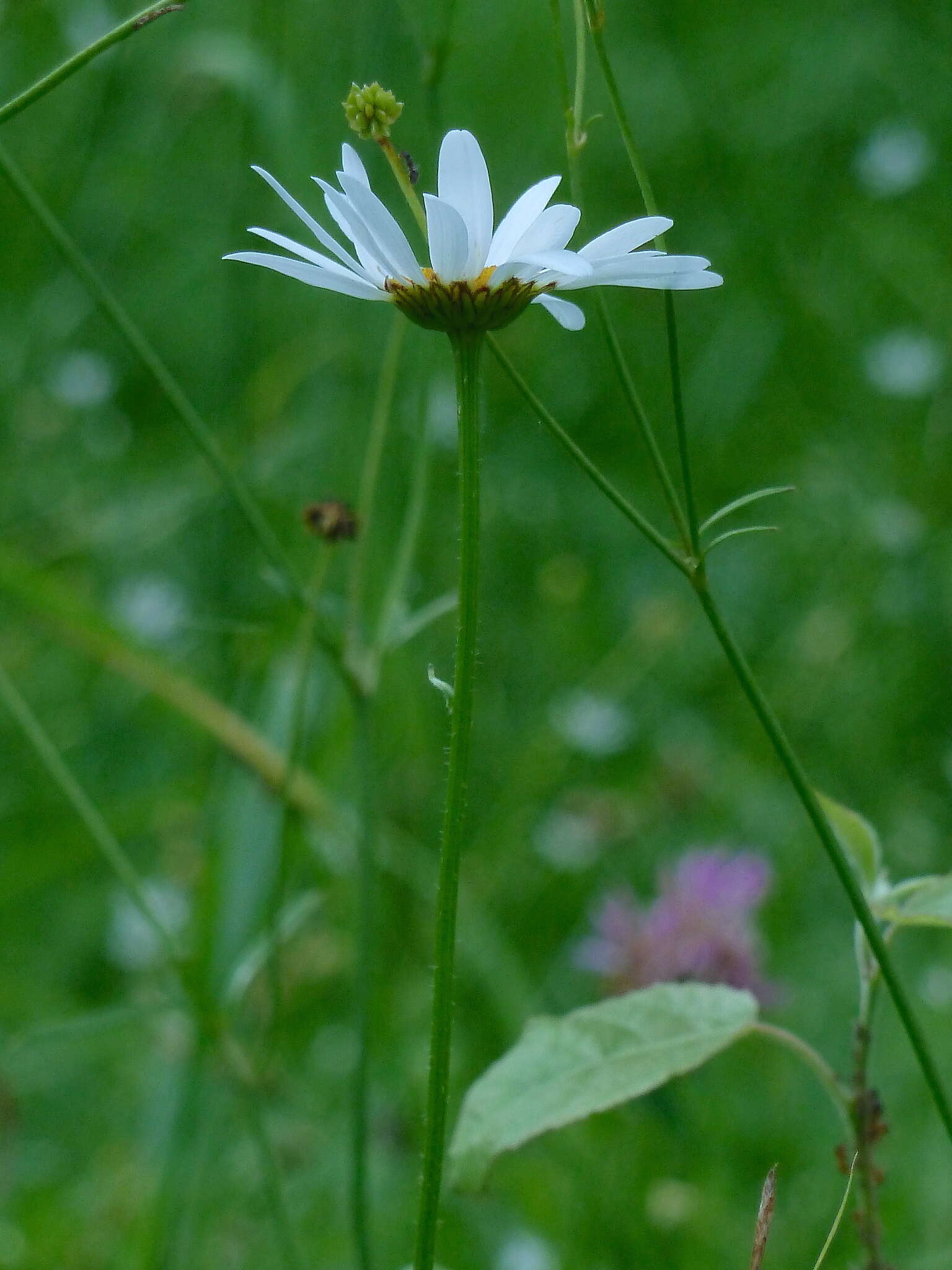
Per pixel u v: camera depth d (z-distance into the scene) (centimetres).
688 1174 62
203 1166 61
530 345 120
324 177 105
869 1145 48
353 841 63
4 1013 73
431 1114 45
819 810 47
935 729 91
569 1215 61
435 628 95
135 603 98
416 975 74
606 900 63
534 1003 71
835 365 117
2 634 98
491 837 85
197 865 79
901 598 97
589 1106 48
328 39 108
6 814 89
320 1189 63
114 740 94
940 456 106
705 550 47
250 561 98
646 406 117
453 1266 61
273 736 66
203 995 58
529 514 111
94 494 112
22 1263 61
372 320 108
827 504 106
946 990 68
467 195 45
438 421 98
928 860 83
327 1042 71
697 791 86
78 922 83
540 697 98
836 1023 69
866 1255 49
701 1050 49
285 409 112
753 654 99
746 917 60
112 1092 70
